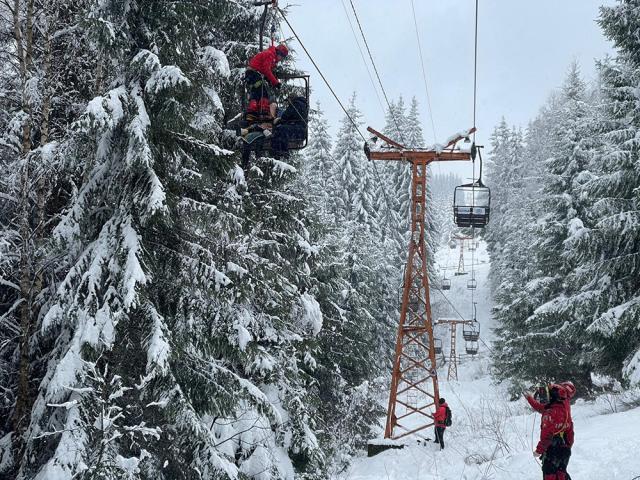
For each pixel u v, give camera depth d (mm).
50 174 9594
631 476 8625
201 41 13117
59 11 11031
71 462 7387
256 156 13094
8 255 9750
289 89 14062
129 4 9102
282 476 10812
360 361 21844
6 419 10438
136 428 7090
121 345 8859
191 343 9539
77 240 9242
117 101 8492
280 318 12469
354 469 18125
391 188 55094
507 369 31672
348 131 48656
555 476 8484
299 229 14688
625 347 18281
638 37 17391
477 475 11391
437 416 17906
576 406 22812
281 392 11898
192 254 9758
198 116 10375
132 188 9047
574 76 48281
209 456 8766
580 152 25984
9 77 10688
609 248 18656
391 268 37500
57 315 8562
